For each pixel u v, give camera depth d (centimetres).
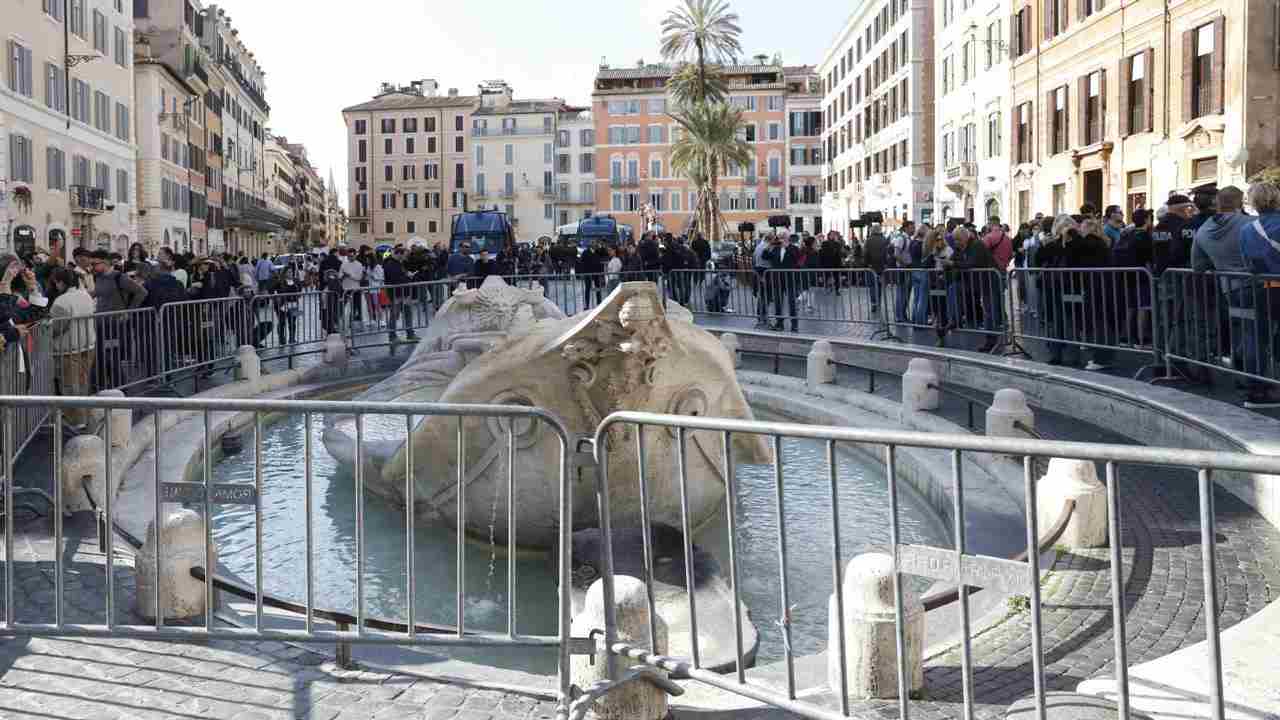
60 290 1495
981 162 5088
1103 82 3778
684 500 463
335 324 2017
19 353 1014
